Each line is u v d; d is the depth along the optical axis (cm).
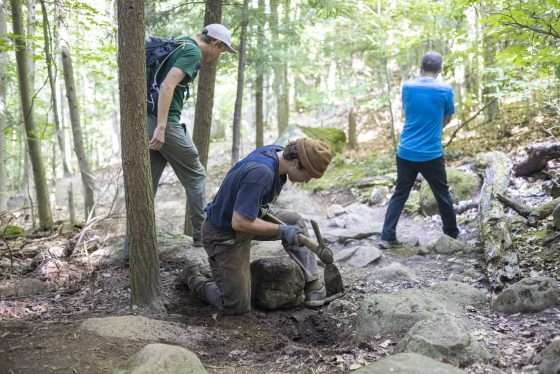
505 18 448
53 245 561
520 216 514
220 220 350
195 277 402
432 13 874
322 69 1403
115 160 1795
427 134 505
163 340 317
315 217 737
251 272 390
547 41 518
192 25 786
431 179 513
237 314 368
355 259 491
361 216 698
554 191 525
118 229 599
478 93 954
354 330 333
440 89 499
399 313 318
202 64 527
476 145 838
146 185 366
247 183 327
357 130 1359
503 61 736
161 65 420
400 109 1258
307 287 390
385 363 250
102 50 754
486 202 526
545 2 446
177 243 498
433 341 272
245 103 1738
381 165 929
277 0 743
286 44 804
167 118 425
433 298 342
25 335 323
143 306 375
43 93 1501
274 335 340
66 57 750
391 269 435
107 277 452
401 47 930
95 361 285
